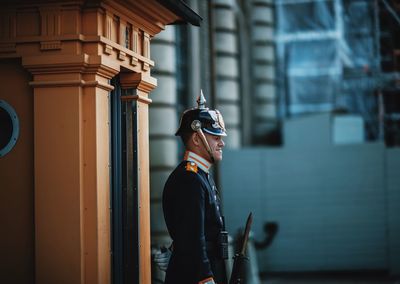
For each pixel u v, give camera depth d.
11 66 6.49
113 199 7.17
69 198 6.32
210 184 6.35
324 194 21.69
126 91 7.36
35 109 6.37
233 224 21.84
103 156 6.52
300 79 29.11
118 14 6.74
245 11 28.58
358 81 27.69
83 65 6.26
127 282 7.26
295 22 29.22
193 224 5.96
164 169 16.95
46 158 6.36
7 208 6.49
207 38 22.88
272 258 21.72
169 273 6.09
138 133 7.38
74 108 6.31
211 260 6.23
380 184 21.52
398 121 26.20
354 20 27.58
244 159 21.98
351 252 21.53
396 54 25.62
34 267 6.43
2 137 6.52
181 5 7.12
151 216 16.70
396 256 21.36
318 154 21.78
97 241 6.35
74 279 6.29
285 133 23.05
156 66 17.02
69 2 6.27
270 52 28.92
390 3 24.70
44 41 6.30
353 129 23.58
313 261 21.62
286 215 21.78
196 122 6.31
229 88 25.61
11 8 6.38
